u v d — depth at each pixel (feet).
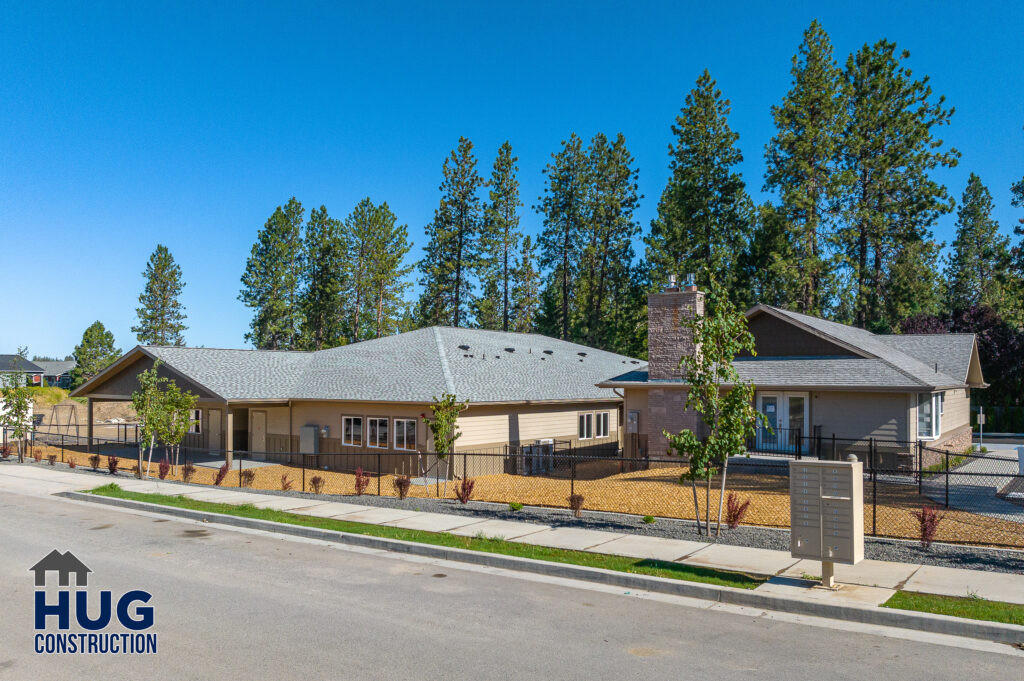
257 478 81.76
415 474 84.28
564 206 199.93
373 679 22.08
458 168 206.49
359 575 35.81
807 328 87.71
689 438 43.93
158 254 285.02
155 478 79.77
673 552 39.42
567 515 51.90
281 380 102.94
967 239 257.34
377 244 228.63
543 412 97.55
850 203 157.99
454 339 107.76
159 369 99.96
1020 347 159.74
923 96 150.92
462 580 34.99
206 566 37.45
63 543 43.29
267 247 230.48
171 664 23.30
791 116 160.45
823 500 31.78
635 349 202.59
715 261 167.43
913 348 108.68
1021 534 43.55
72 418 188.65
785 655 24.61
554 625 27.81
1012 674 22.89
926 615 27.61
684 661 23.97
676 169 170.50
